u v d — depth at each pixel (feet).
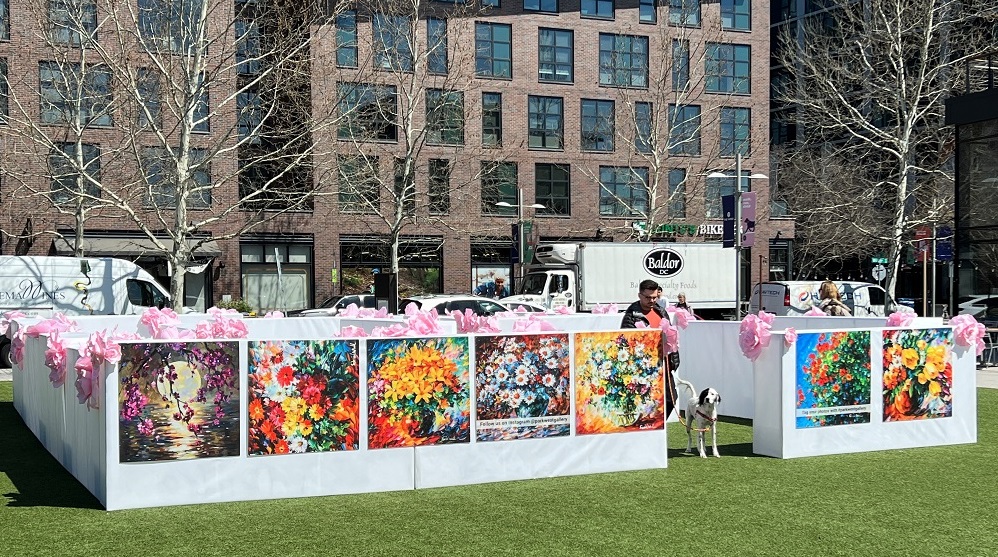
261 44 105.70
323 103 111.45
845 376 34.83
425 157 147.02
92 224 127.95
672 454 34.73
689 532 23.17
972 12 119.44
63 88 104.78
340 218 146.61
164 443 26.25
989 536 22.81
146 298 87.56
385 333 31.42
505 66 155.33
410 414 28.55
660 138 152.05
